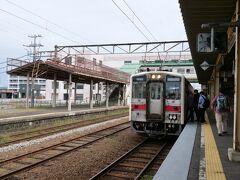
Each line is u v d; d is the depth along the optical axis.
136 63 56.94
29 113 21.67
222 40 6.34
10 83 109.56
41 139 14.45
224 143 9.83
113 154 11.85
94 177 8.21
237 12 7.19
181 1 8.13
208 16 9.58
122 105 45.50
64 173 8.93
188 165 6.73
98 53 29.92
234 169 6.48
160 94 14.48
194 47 15.10
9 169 9.24
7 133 15.78
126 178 8.66
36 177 8.47
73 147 12.97
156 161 10.86
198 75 31.86
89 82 38.75
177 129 14.42
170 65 50.09
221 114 11.65
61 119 21.70
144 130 14.80
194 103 17.20
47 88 69.81
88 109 29.78
